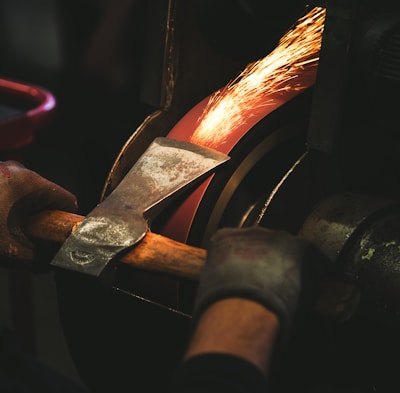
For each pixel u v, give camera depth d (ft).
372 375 5.94
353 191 6.00
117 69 16.38
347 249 5.66
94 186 16.10
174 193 5.57
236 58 6.58
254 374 3.71
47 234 5.49
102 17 16.25
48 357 12.88
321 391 6.05
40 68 17.31
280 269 4.16
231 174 5.98
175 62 6.25
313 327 5.63
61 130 17.08
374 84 5.45
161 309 5.74
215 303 4.07
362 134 5.91
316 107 5.51
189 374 3.74
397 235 5.62
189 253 4.87
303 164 5.64
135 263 4.91
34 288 14.84
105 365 6.34
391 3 5.64
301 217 5.81
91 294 6.07
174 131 6.31
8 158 10.18
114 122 16.29
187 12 6.19
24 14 17.04
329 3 5.32
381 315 5.50
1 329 5.12
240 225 6.51
